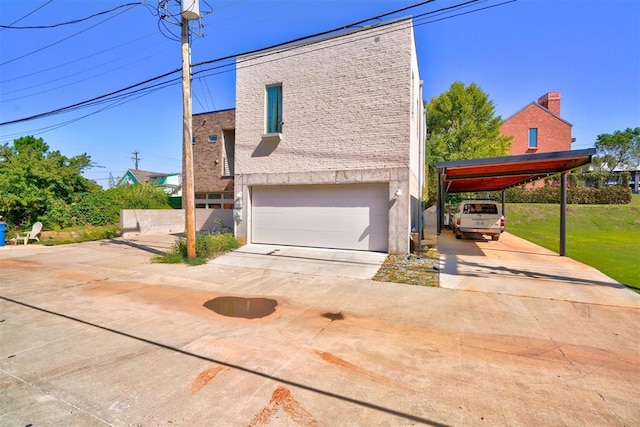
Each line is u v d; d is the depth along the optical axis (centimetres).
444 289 644
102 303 570
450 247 1161
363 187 1024
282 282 713
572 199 2394
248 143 1177
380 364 353
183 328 456
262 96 1157
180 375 328
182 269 843
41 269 855
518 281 693
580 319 487
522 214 2227
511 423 257
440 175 1052
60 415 265
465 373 334
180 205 2211
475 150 2412
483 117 2514
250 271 815
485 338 421
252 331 446
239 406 277
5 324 468
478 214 1344
